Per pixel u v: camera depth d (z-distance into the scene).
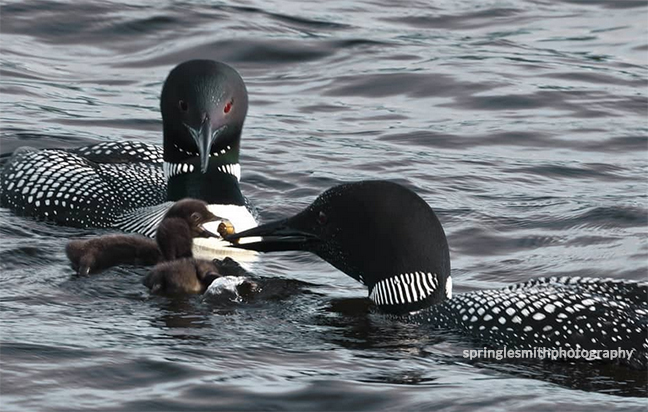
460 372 9.89
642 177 16.09
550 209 14.60
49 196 14.36
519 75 20.19
